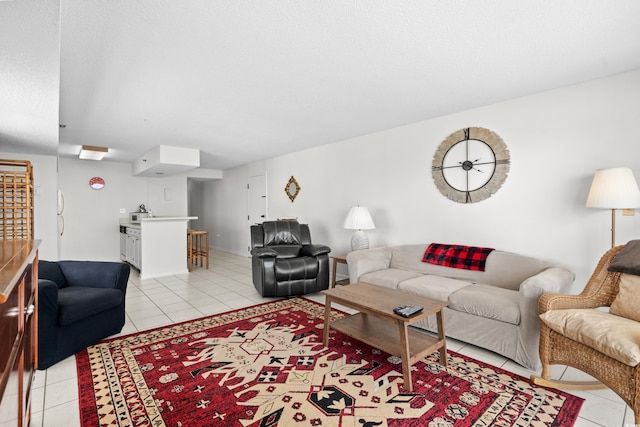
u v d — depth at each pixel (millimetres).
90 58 2156
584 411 1700
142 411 1696
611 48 2105
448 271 3238
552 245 2857
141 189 7020
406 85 2727
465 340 2512
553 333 1929
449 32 1904
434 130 3697
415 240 3936
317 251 4000
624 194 2186
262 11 1679
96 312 2484
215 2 1598
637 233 2434
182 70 2375
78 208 6305
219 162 6922
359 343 2572
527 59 2262
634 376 1478
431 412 1696
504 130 3139
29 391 1391
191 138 4574
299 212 5719
